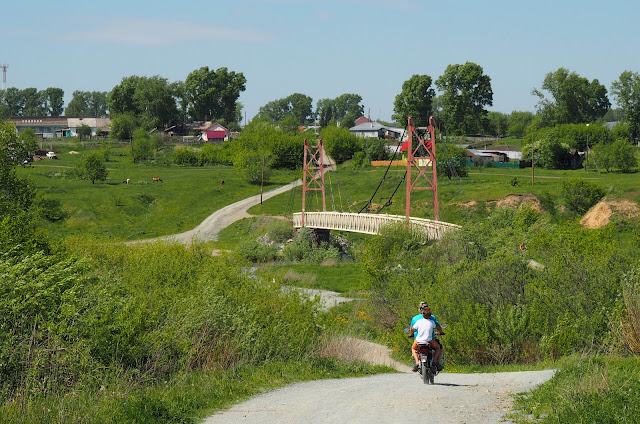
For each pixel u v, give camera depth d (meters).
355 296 69.25
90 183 187.88
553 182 164.00
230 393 21.44
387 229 75.62
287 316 33.75
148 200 174.12
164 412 18.17
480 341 34.84
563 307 34.25
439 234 77.00
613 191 133.62
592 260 36.59
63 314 23.08
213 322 28.27
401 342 40.44
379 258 56.69
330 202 172.75
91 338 23.22
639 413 14.59
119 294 30.39
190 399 19.83
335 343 34.16
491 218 75.81
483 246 55.03
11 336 21.80
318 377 26.86
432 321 24.77
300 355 31.20
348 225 117.81
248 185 196.75
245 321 29.92
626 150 187.62
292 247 117.56
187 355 25.06
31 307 23.05
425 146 101.81
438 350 24.64
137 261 41.91
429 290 41.84
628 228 115.25
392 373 30.50
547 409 16.73
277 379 25.17
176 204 174.12
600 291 33.72
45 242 40.41
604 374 17.98
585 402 15.63
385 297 50.53
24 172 196.50
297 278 82.38
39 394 20.06
